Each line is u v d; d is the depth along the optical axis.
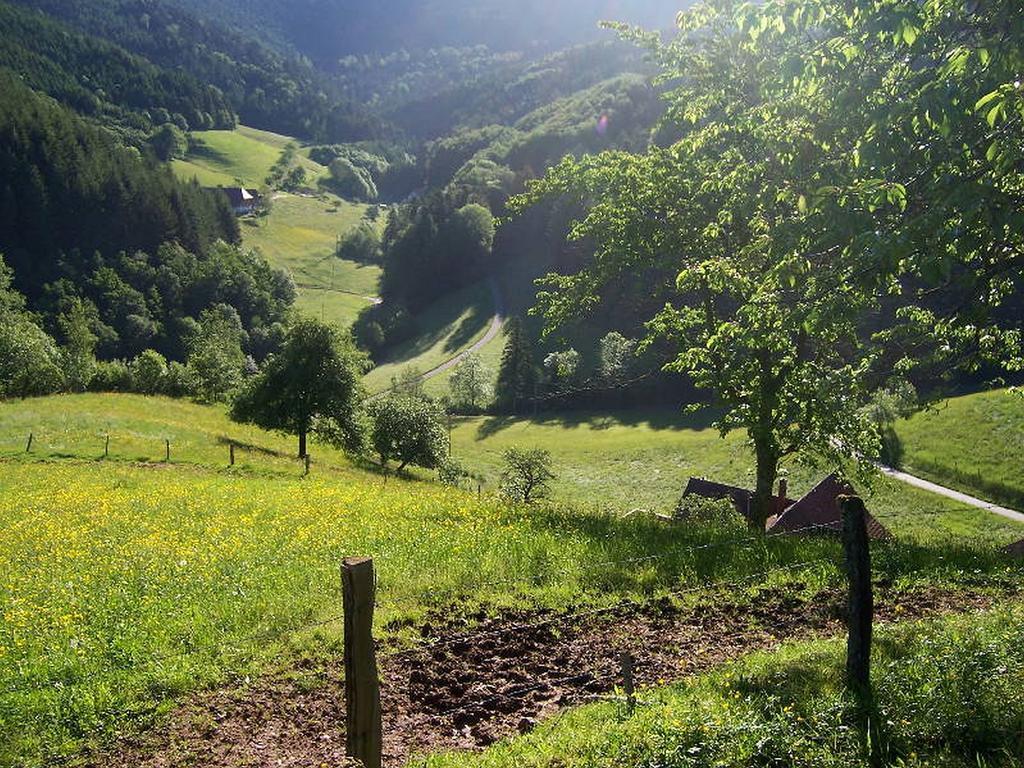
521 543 15.65
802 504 37.88
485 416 110.62
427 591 13.07
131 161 163.88
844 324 9.91
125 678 10.20
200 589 13.95
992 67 7.57
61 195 144.50
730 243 20.59
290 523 20.16
